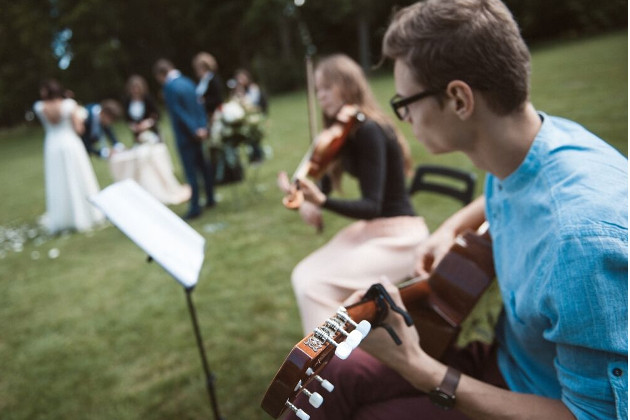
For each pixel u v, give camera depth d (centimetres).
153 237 151
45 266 421
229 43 2833
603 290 71
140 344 271
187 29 2739
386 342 96
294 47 2731
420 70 94
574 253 73
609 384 73
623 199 75
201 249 161
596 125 575
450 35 89
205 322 285
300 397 115
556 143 90
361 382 117
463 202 239
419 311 126
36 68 2447
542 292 80
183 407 217
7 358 274
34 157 1297
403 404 115
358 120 194
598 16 2231
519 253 95
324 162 199
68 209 520
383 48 104
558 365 82
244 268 357
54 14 2431
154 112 607
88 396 233
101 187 768
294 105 1636
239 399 218
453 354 130
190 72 2927
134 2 2497
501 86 89
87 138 563
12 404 234
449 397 94
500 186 112
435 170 249
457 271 128
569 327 74
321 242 394
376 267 187
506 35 88
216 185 596
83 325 301
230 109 522
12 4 2392
